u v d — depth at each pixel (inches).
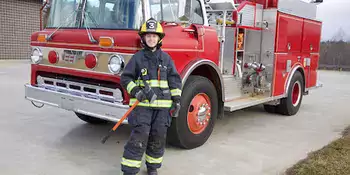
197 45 165.0
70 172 133.6
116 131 193.6
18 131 186.9
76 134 185.2
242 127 216.5
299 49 261.4
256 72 230.8
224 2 204.1
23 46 678.5
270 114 262.2
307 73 281.1
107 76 141.5
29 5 676.7
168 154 158.7
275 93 233.8
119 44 136.2
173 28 152.8
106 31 146.4
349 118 252.4
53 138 176.6
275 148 172.7
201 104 165.9
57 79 164.7
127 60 134.9
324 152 158.1
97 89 148.6
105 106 138.3
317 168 137.3
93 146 166.1
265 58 233.0
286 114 257.0
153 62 121.6
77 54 150.9
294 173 134.6
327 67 907.4
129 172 121.2
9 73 452.8
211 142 180.7
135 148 120.7
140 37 132.4
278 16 226.8
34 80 173.9
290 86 249.3
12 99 276.4
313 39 284.0
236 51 212.7
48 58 162.9
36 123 205.0
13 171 132.3
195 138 165.8
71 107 149.5
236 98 216.2
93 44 144.3
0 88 330.3
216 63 182.2
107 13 150.9
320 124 230.2
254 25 226.1
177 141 159.0
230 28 205.9
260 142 183.0
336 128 218.7
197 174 136.2
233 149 169.3
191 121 162.7
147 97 117.2
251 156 159.5
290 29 244.2
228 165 146.9
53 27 170.7
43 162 142.9
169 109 124.7
